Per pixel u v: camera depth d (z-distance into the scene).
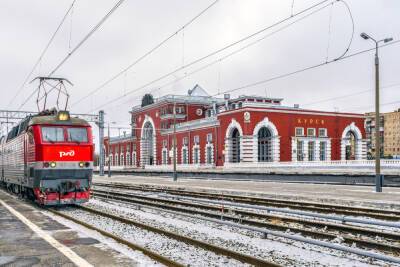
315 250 9.09
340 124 59.47
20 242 9.65
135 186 33.44
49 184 16.97
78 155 17.42
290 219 13.35
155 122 77.06
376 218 13.79
